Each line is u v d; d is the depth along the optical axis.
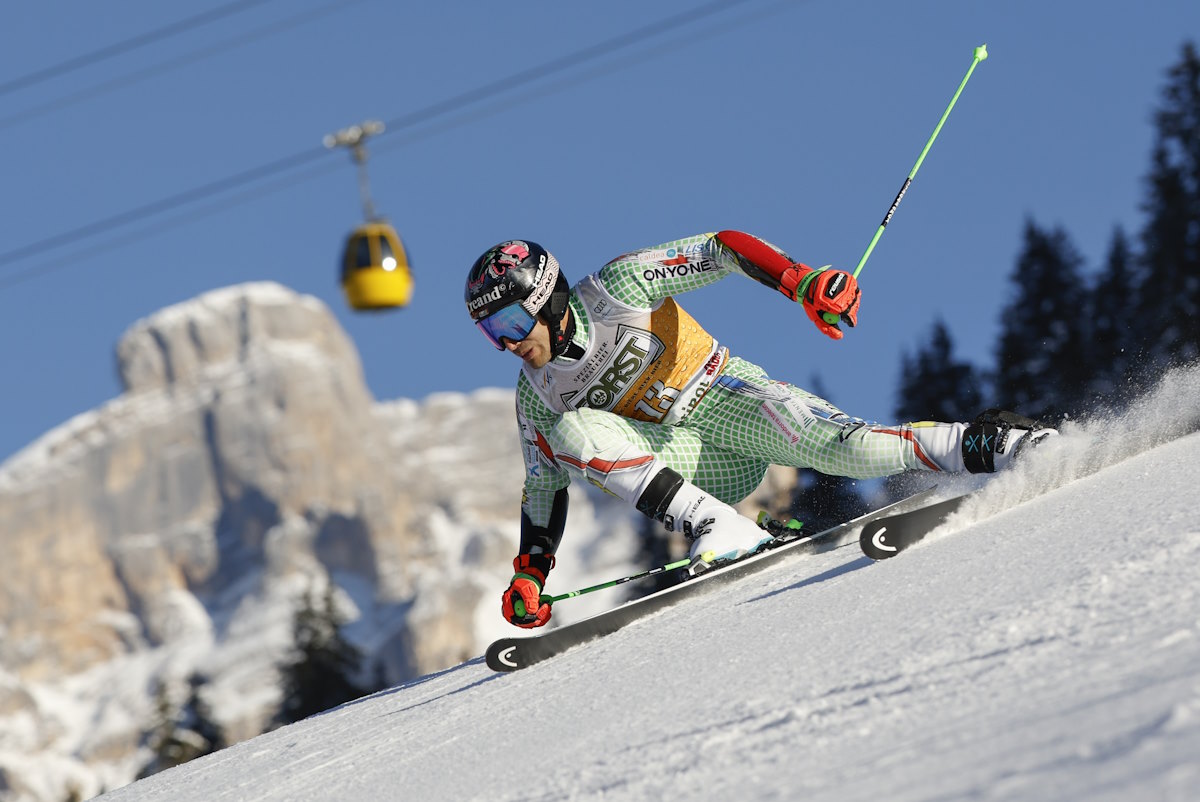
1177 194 92.06
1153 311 88.94
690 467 11.02
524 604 10.76
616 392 10.77
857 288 9.71
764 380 11.10
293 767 8.25
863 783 3.60
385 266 33.88
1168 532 5.65
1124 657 4.03
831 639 6.02
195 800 8.23
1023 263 91.12
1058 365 87.31
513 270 10.27
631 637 8.88
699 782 4.26
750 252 10.06
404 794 6.05
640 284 10.57
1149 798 2.79
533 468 11.29
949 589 6.25
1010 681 4.21
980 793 3.19
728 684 5.78
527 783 5.20
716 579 9.96
